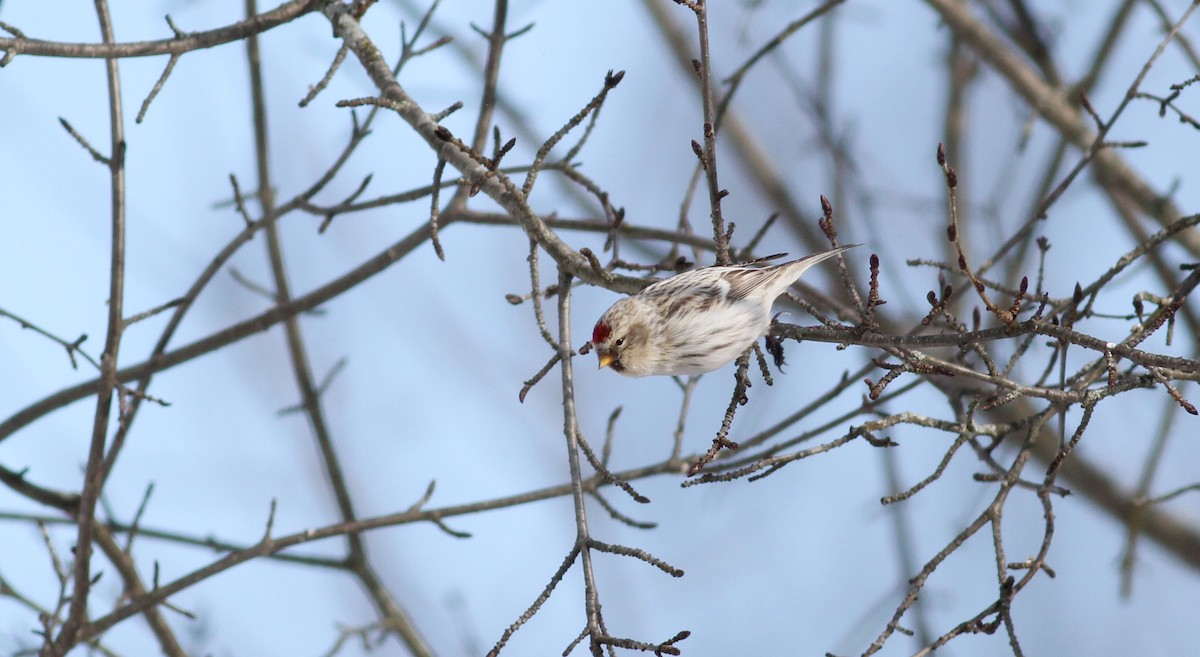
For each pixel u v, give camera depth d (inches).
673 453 426.0
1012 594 295.9
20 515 428.8
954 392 409.1
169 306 374.0
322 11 367.9
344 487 485.4
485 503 410.6
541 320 313.7
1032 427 336.2
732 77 442.0
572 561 269.6
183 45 335.9
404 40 388.2
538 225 325.1
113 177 358.9
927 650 288.0
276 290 473.1
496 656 256.1
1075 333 267.7
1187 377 282.4
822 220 290.7
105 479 417.7
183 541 447.5
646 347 342.0
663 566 257.6
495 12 426.9
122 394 354.6
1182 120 368.2
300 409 486.0
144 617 429.4
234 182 402.9
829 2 437.4
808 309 315.9
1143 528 546.3
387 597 474.6
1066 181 393.1
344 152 400.5
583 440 282.8
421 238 426.0
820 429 418.0
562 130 318.7
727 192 334.6
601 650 255.0
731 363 346.3
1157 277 515.8
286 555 473.1
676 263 374.3
